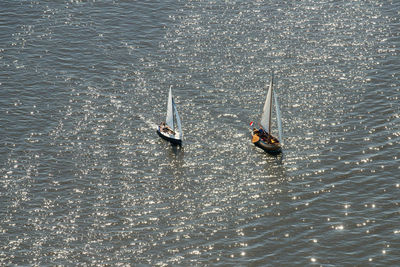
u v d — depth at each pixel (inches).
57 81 7047.2
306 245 4933.6
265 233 5068.9
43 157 5954.7
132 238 5039.4
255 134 6156.5
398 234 5004.9
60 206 5369.1
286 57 7411.4
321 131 6264.8
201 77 7135.8
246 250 4904.0
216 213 5305.1
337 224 5128.0
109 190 5565.9
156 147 6141.7
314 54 7440.9
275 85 6953.7
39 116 6510.8
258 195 5506.9
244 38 7770.7
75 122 6446.9
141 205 5398.6
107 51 7564.0
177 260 4822.8
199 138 6259.8
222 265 4768.7
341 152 5969.5
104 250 4918.8
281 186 5605.3
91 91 6904.5
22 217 5236.2
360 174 5674.2
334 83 6939.0
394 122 6309.1
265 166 5866.1
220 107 6678.2
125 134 6309.1
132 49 7603.4
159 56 7485.2
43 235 5059.1
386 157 5861.2
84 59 7421.3
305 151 6023.6
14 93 6840.6
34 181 5654.5
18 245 4958.2
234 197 5492.1
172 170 5836.6
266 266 4751.5
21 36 7810.0
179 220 5231.3
